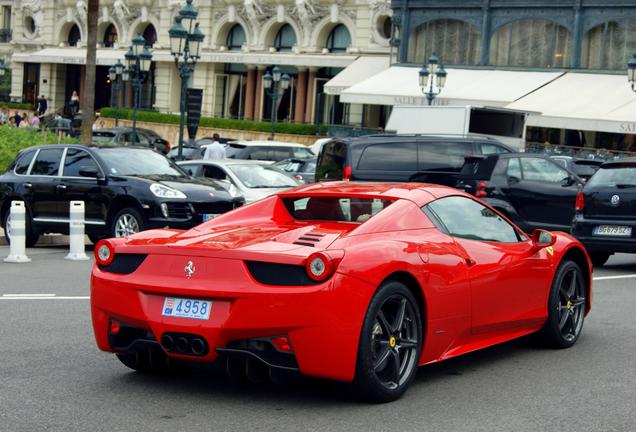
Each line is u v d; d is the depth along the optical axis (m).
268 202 8.07
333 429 6.32
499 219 8.55
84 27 68.12
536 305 8.63
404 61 50.53
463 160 19.30
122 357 7.56
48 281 12.92
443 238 7.66
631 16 43.91
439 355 7.54
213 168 20.55
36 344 8.73
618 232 15.41
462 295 7.61
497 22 47.59
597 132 43.47
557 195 18.41
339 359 6.55
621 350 9.00
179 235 7.39
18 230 15.41
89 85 30.06
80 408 6.72
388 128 32.12
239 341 6.61
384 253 6.89
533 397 7.24
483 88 45.28
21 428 6.24
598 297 12.18
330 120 55.66
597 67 44.94
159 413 6.63
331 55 55.00
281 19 57.34
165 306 6.79
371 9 53.22
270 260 6.55
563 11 45.62
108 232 16.59
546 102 42.44
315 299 6.43
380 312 6.83
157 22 63.72
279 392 7.20
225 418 6.54
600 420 6.66
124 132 40.81
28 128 30.38
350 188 8.01
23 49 72.44
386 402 6.97
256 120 59.09
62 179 17.09
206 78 61.50
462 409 6.86
